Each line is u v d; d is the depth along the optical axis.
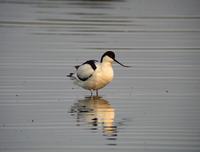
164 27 26.91
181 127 14.19
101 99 16.62
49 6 33.09
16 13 30.38
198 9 32.09
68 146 12.94
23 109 15.53
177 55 21.64
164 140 13.31
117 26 27.02
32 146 12.91
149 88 17.61
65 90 17.47
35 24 27.52
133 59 21.00
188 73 19.27
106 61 17.08
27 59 20.91
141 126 14.27
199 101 16.31
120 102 16.27
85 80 17.03
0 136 13.52
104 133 13.80
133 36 24.84
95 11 31.28
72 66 19.98
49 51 22.16
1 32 25.73
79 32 25.67
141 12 30.94
